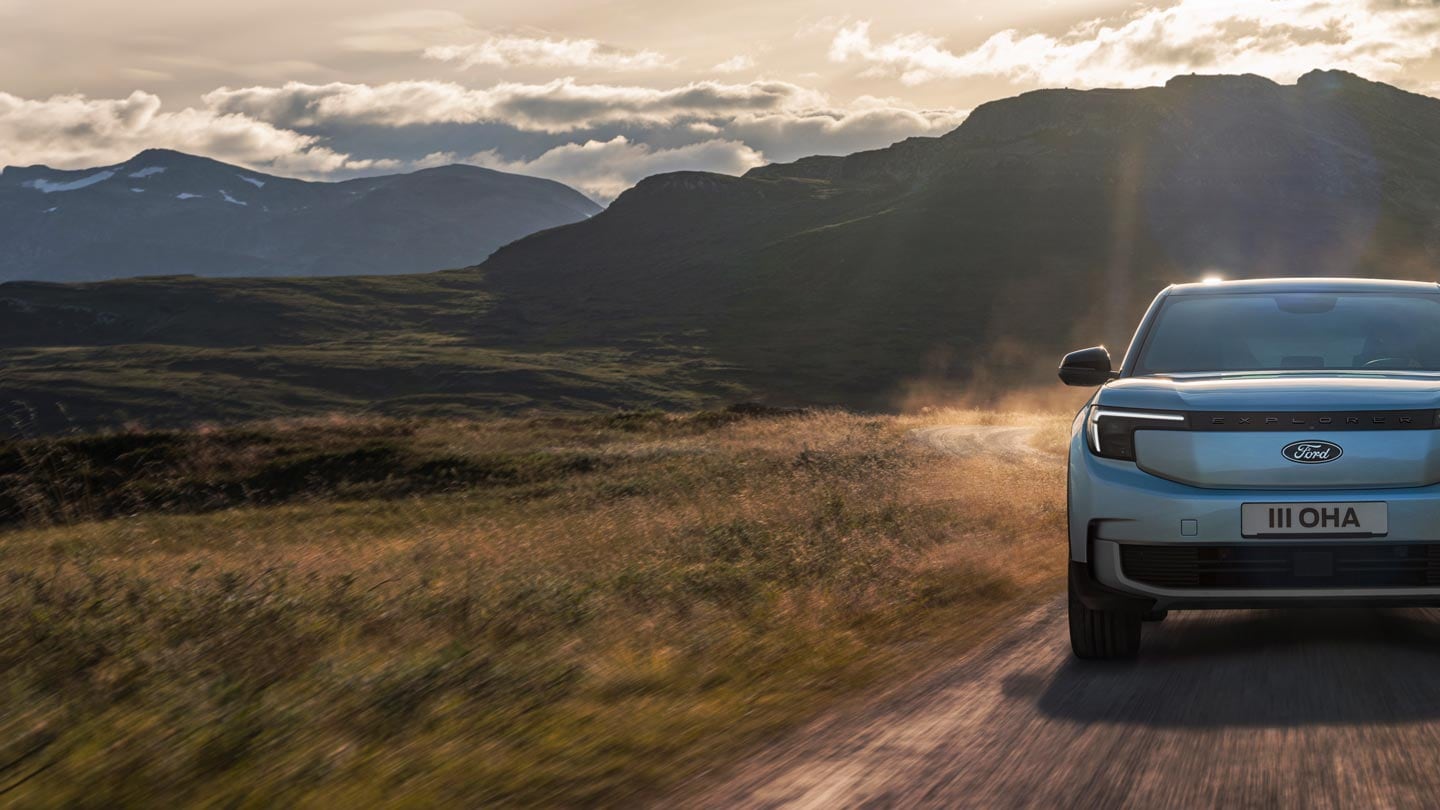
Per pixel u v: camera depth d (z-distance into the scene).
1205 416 5.49
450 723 5.12
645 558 10.58
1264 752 4.20
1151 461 5.59
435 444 33.12
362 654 6.57
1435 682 5.13
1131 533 5.53
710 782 4.19
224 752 4.63
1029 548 10.34
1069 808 3.72
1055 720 4.82
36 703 5.47
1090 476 5.71
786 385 171.25
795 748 4.59
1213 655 5.97
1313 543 5.28
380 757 4.61
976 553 9.60
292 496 27.73
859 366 181.25
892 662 6.21
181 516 22.05
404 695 5.43
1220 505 5.36
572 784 4.22
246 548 14.45
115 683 5.78
